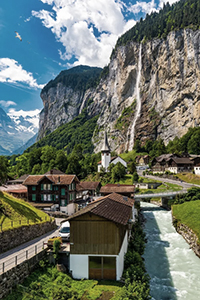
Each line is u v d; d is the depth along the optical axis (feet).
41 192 199.00
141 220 180.24
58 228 142.20
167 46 573.74
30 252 89.35
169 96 572.51
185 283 91.09
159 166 419.95
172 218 180.65
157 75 609.83
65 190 193.47
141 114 647.15
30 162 486.38
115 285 77.61
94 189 266.98
